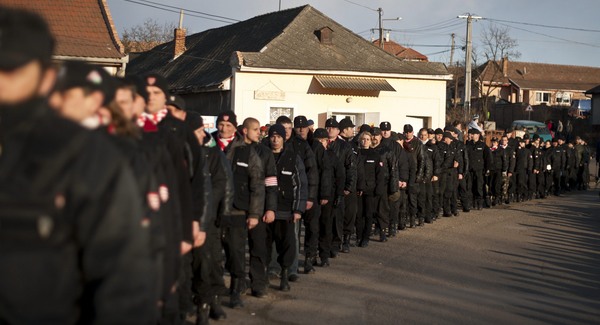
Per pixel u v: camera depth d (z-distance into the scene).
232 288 7.99
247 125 8.15
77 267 2.70
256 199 7.93
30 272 2.59
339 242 11.56
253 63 26.08
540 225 16.22
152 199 3.71
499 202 20.80
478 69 72.38
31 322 2.60
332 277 9.87
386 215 13.50
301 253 12.03
